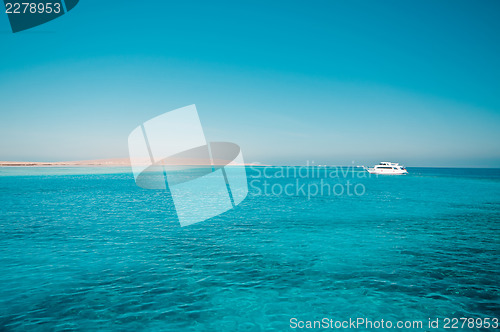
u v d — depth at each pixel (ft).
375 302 24.41
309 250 38.63
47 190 117.91
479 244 41.42
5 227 50.83
